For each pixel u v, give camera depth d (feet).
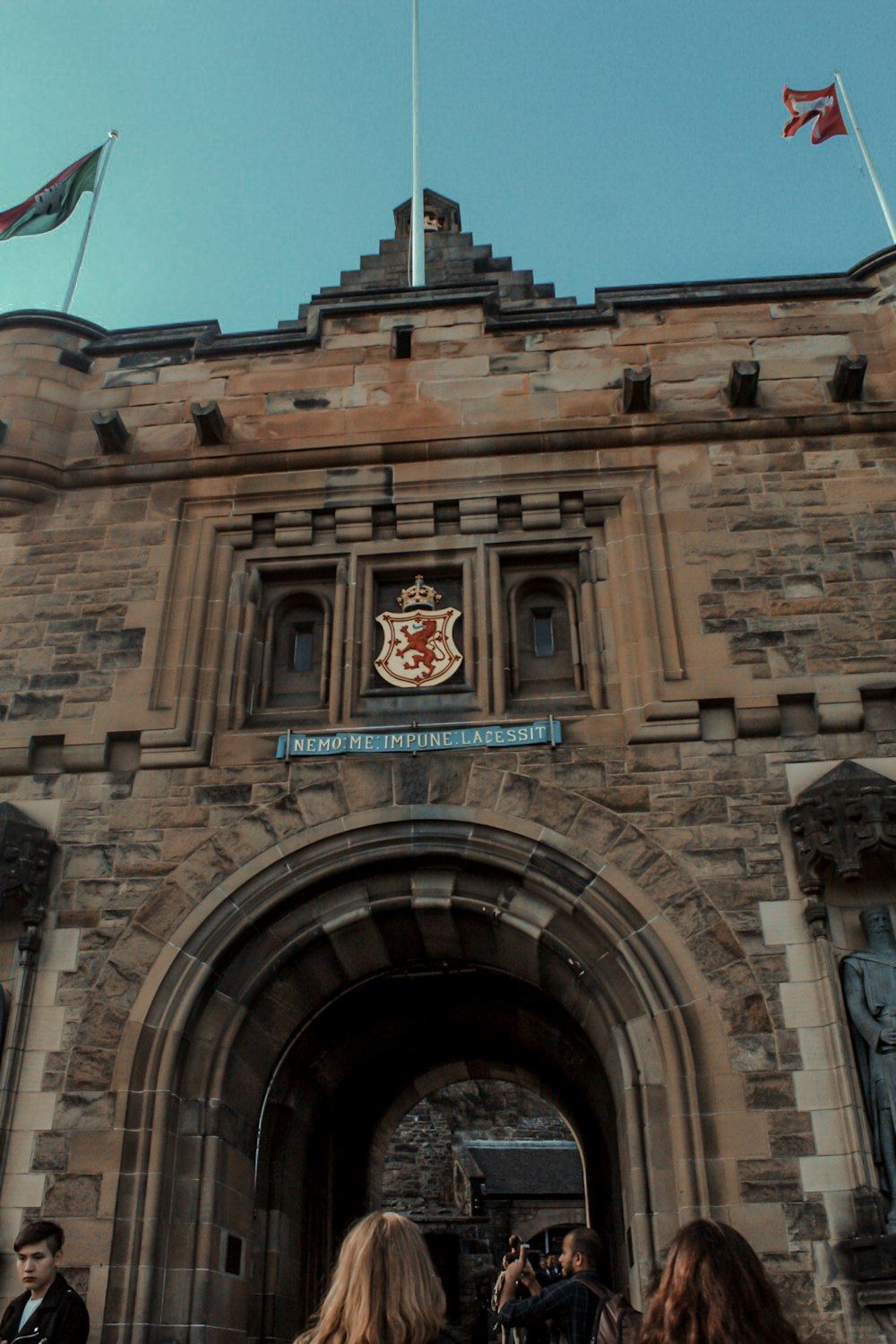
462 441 40.57
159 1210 29.71
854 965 30.53
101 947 33.09
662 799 33.83
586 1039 40.68
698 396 41.06
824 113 54.39
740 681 35.32
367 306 44.27
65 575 39.70
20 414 42.22
